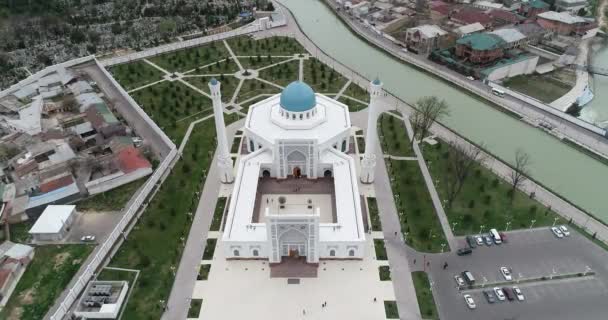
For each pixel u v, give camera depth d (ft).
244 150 500.33
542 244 378.94
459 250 370.73
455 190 437.17
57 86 613.11
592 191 443.32
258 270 360.28
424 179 453.17
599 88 627.46
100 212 414.82
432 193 435.53
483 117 563.07
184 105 580.71
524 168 469.16
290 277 353.92
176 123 546.26
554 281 347.97
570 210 413.59
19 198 417.49
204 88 625.82
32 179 436.35
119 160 459.32
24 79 647.15
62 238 388.57
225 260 368.48
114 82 627.87
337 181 416.46
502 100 584.81
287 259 368.89
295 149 430.61
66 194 421.18
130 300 334.85
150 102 585.22
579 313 324.39
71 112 566.36
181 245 379.76
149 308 328.70
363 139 514.68
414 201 424.46
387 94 608.19
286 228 341.82
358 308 329.31
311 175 450.71
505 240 381.19
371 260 367.66
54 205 409.90
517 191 435.94
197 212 414.62
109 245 373.81
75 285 337.31
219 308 329.72
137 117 562.25
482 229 392.47
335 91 614.34
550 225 396.98
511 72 638.94
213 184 449.06
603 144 500.74
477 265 361.92
